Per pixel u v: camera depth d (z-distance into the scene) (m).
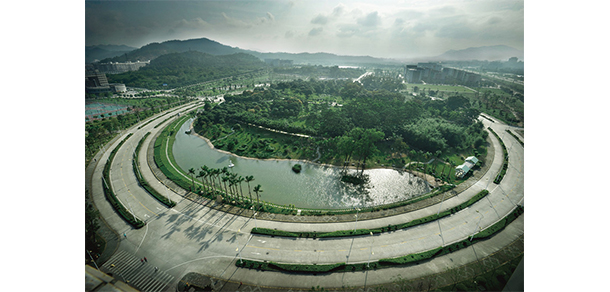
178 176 149.38
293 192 138.25
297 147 189.38
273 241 98.12
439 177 147.75
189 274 84.62
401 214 113.50
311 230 103.81
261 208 117.94
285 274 84.25
